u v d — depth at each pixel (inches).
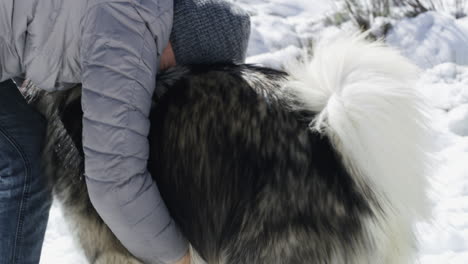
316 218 48.1
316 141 48.9
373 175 47.4
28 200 57.8
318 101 49.1
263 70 54.7
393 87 48.2
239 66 54.9
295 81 51.1
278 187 48.8
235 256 50.8
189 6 52.1
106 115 46.6
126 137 47.0
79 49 49.7
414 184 49.4
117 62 46.4
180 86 53.8
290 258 48.5
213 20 52.5
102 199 48.4
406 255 52.0
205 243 53.6
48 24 48.6
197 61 54.4
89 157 47.9
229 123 51.1
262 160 49.6
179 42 52.6
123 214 48.8
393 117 47.5
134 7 47.3
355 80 48.3
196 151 52.0
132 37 47.0
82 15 47.8
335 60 49.9
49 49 50.0
